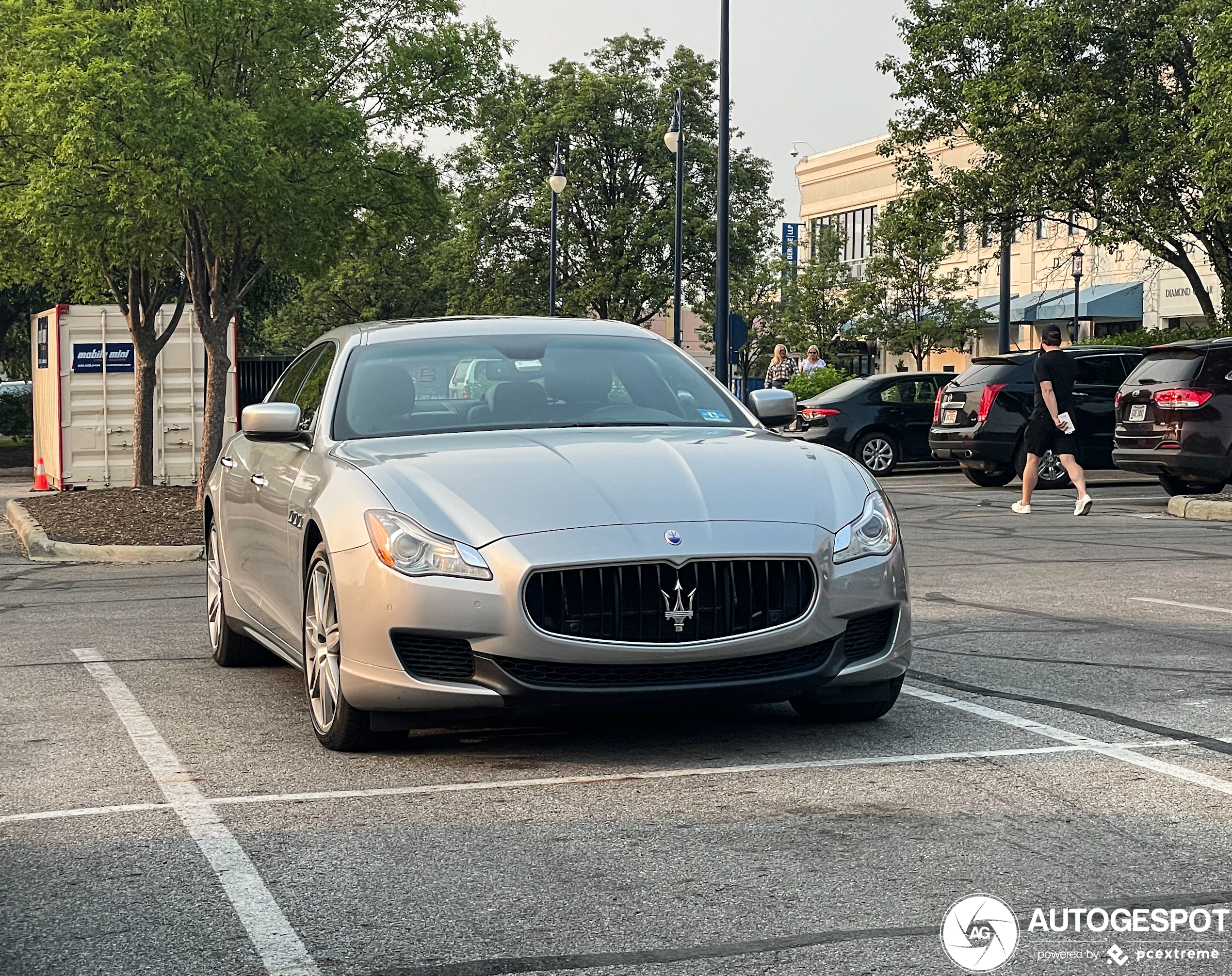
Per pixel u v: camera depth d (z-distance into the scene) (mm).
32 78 15531
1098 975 3436
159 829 4762
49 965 3600
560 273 57000
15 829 4797
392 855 4441
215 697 7125
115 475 22531
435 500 5551
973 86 29688
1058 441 16531
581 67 58156
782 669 5445
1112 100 29375
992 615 9172
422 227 18469
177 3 15617
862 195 62812
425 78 17859
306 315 70062
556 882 4152
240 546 7406
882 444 25000
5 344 47969
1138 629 8555
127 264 19703
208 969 3559
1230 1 25500
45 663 8164
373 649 5453
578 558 5250
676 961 3543
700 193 57031
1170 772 5246
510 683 5258
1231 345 16469
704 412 6828
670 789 5129
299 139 16766
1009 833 4539
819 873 4191
